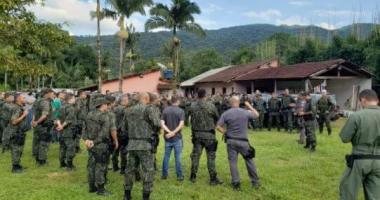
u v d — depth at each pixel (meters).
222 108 18.11
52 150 12.45
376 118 5.26
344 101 27.42
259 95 18.95
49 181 8.58
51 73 17.58
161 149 12.89
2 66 15.32
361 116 5.29
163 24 35.69
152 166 7.03
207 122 8.21
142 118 6.97
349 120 5.37
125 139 8.65
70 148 9.58
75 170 9.64
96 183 7.49
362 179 5.33
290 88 28.36
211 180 8.31
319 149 12.97
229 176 9.12
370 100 5.40
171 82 36.91
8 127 10.42
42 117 9.95
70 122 9.56
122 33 31.56
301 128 14.10
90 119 7.48
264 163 10.66
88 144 7.47
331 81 28.69
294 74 25.12
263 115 18.69
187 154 12.02
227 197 7.49
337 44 38.47
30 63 16.72
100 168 7.48
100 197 7.34
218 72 40.75
